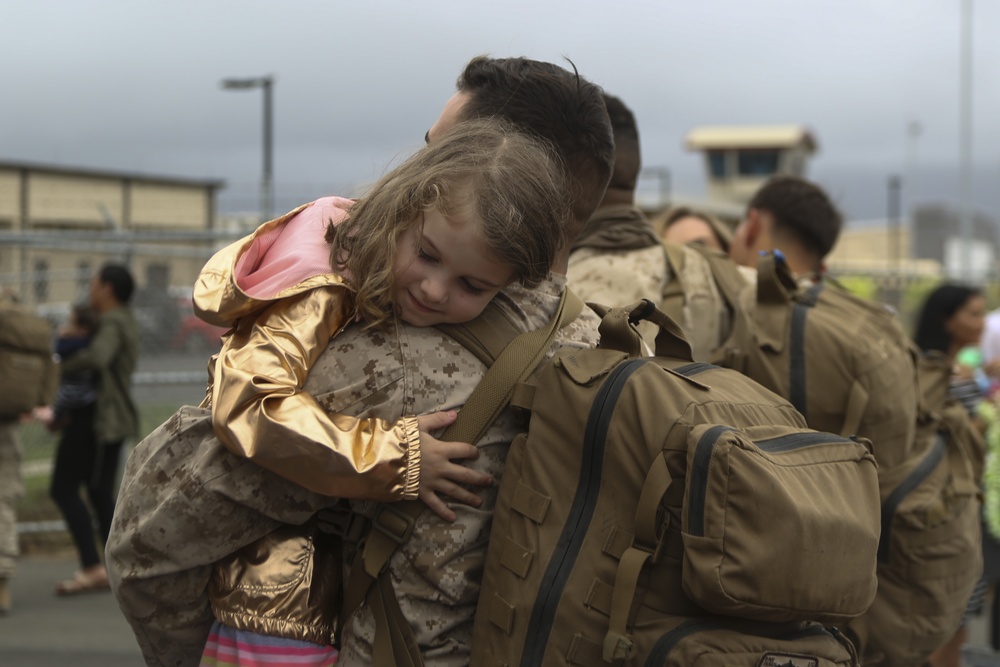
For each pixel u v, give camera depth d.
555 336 1.74
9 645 5.28
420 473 1.58
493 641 1.58
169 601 1.67
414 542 1.61
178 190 17.89
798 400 2.60
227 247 1.69
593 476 1.58
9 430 5.83
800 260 3.34
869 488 1.65
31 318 5.77
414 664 1.61
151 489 1.62
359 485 1.53
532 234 1.54
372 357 1.61
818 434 1.66
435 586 1.62
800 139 47.56
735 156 47.16
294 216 1.75
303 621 1.65
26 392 5.71
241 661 1.65
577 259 2.86
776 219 3.33
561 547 1.56
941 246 40.03
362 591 1.65
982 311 4.79
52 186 14.93
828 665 1.56
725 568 1.44
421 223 1.54
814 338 2.61
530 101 1.83
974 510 2.83
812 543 1.47
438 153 1.58
